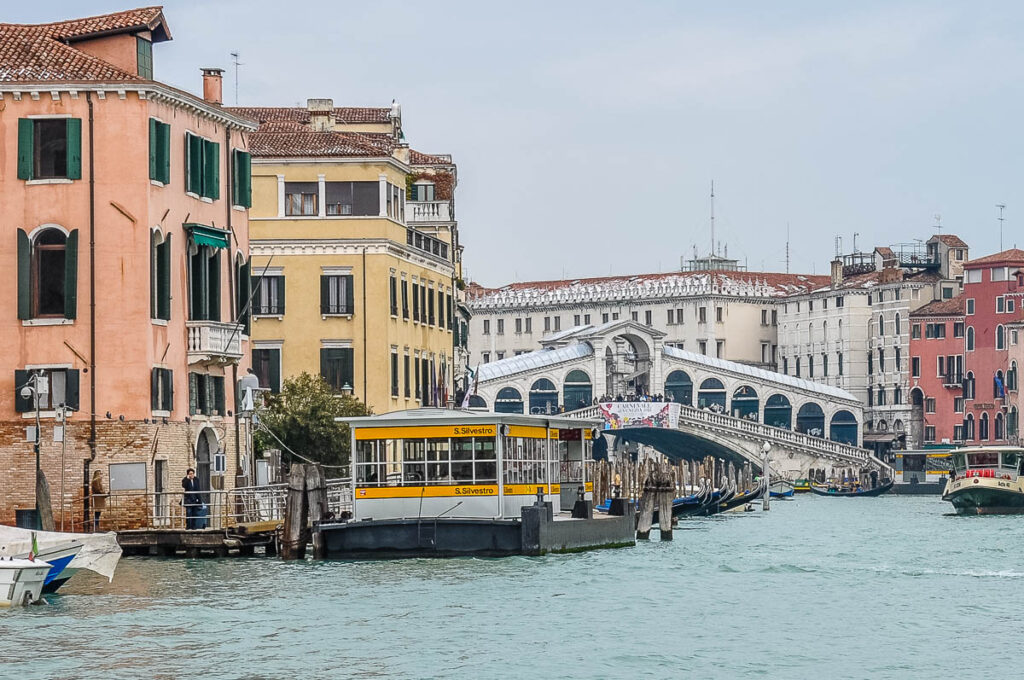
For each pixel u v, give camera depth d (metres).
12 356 65.25
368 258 91.25
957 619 50.78
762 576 62.03
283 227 90.94
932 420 191.38
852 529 96.81
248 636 45.03
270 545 64.31
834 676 41.78
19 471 64.94
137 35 68.75
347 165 91.38
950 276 197.62
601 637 46.16
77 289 65.12
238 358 72.25
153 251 66.12
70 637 44.66
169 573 57.41
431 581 55.38
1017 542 84.31
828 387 190.12
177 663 41.56
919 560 71.19
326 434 81.50
